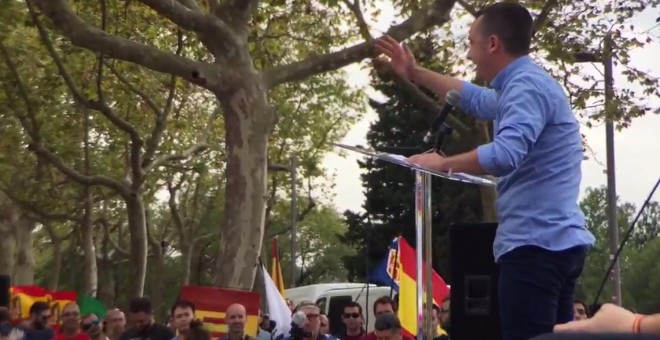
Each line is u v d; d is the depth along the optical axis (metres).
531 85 3.90
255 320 12.47
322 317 12.77
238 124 15.55
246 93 15.46
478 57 4.10
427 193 5.72
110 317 13.35
